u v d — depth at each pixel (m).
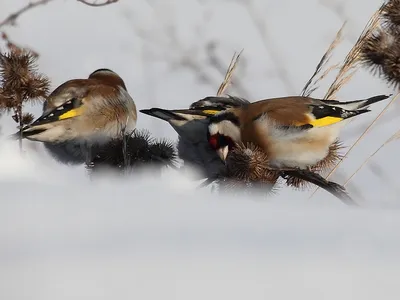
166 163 11.30
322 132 11.39
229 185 9.96
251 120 11.25
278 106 11.45
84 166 12.78
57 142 12.66
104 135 12.88
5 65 12.27
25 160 9.29
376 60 12.23
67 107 12.57
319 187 11.09
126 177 10.76
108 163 11.05
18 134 12.20
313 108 11.40
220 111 11.70
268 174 10.17
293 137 11.19
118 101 13.06
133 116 13.47
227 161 10.19
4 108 12.39
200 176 11.59
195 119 12.04
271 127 11.15
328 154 11.74
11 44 13.32
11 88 12.24
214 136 11.30
